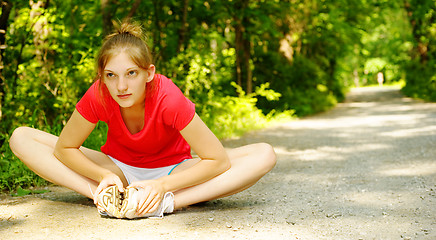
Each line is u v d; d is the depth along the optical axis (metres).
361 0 18.41
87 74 6.23
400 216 2.94
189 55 8.85
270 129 9.78
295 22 15.27
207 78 9.36
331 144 7.17
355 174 4.60
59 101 5.96
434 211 3.04
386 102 19.47
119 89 2.56
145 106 2.71
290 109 13.81
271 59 14.38
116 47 2.55
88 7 7.92
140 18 8.83
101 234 2.49
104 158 3.09
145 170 3.06
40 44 6.17
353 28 18.58
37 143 3.04
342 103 20.55
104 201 2.77
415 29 21.89
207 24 10.27
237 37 11.88
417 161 5.27
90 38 6.82
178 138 3.05
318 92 16.83
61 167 2.99
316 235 2.52
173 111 2.72
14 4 5.65
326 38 17.84
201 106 8.74
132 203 2.74
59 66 6.36
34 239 2.41
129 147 2.98
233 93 12.23
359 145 6.92
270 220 2.82
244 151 3.12
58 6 6.59
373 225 2.73
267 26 11.40
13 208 3.10
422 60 22.67
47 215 2.90
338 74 24.69
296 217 2.92
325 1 16.48
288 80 14.91
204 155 2.88
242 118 10.20
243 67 13.51
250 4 11.42
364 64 49.03
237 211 3.05
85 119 2.81
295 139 7.92
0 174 3.94
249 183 3.03
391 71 51.16
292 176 4.55
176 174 2.88
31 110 5.77
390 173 4.59
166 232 2.53
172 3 9.05
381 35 36.56
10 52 5.64
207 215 2.92
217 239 2.41
